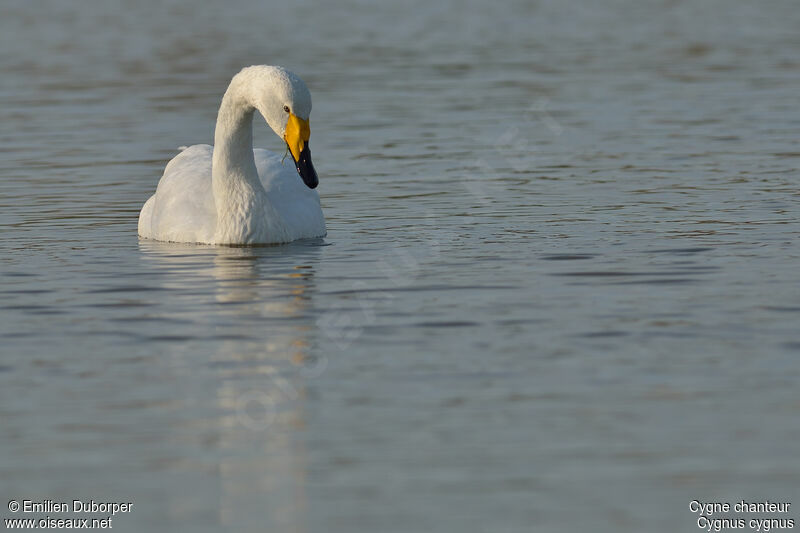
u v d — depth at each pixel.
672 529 8.63
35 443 10.07
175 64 34.41
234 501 9.09
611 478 9.31
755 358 11.75
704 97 28.83
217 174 17.34
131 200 20.31
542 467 9.51
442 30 41.69
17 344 12.59
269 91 16.42
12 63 34.84
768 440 9.91
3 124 26.66
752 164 21.92
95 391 11.17
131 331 12.98
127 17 45.12
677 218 18.14
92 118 27.20
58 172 22.22
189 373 11.62
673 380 11.21
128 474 9.53
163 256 16.55
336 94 29.88
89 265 16.05
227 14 46.06
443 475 9.39
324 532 8.62
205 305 13.95
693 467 9.48
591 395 10.88
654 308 13.46
